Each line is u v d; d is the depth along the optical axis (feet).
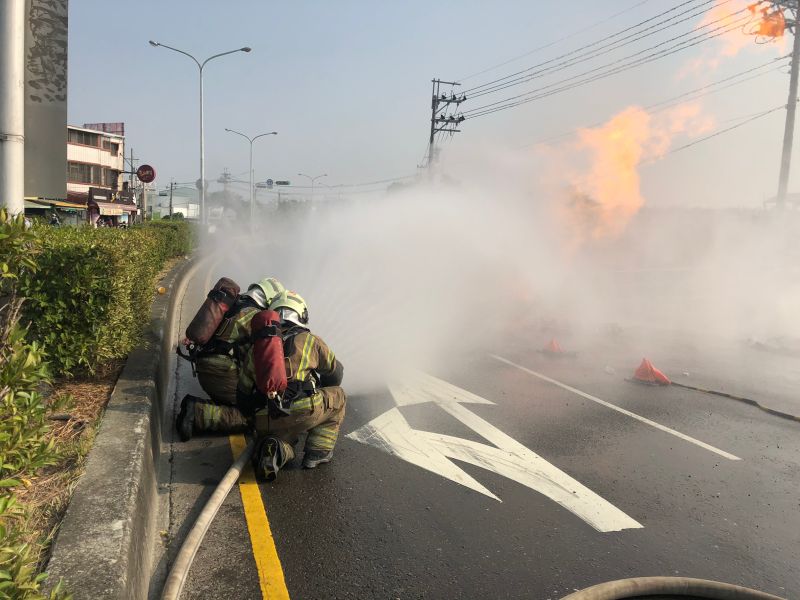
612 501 13.10
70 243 14.65
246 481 13.20
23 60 12.91
